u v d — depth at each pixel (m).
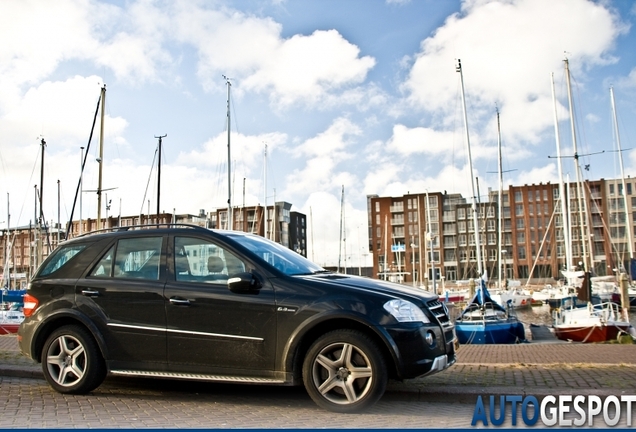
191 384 7.46
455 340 6.64
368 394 5.76
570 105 43.91
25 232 123.31
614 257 112.56
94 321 6.80
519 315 47.25
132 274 6.89
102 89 33.06
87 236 7.40
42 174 49.28
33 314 7.16
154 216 87.50
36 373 8.19
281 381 6.03
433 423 5.60
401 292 6.29
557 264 114.50
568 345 11.93
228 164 39.81
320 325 6.07
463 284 97.31
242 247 6.59
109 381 7.68
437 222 126.25
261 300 6.18
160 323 6.53
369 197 142.75
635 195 113.94
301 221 146.00
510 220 121.56
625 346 11.38
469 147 37.56
